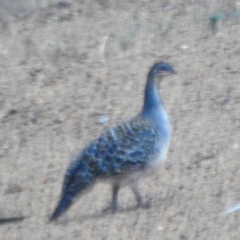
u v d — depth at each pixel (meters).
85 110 21.77
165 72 16.53
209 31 26.69
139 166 15.88
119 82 23.30
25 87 23.33
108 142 15.75
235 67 23.80
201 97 21.98
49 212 16.42
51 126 21.05
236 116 20.75
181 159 18.53
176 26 27.36
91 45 26.14
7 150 19.84
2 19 29.16
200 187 17.06
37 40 26.84
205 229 15.20
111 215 16.03
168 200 16.56
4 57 25.48
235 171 17.72
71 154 19.34
